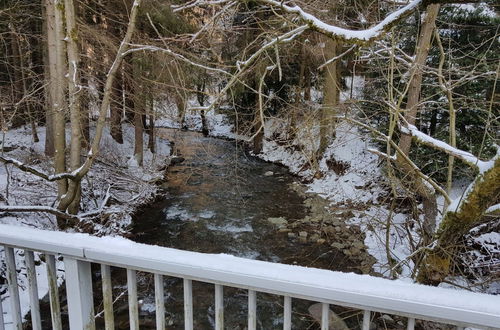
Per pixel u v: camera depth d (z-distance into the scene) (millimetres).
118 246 1410
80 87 5172
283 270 1221
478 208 2527
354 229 6832
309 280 1162
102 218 6387
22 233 1531
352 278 1166
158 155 11430
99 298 4695
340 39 2373
